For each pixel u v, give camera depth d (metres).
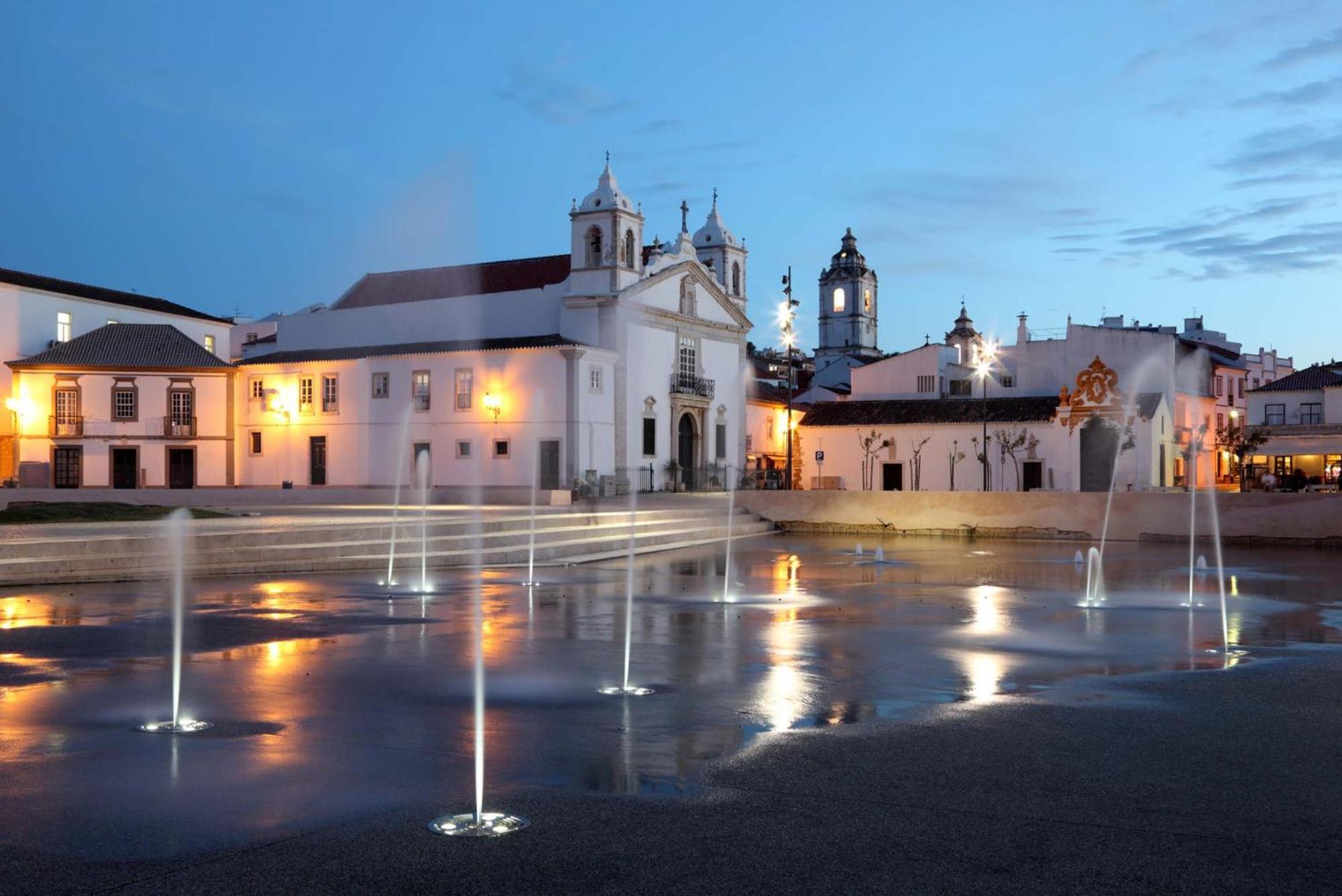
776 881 5.12
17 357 55.75
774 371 84.81
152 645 11.87
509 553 24.25
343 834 5.73
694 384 57.12
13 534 21.02
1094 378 54.72
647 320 53.44
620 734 7.96
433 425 51.41
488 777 6.80
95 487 54.78
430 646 12.02
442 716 8.52
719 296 60.31
